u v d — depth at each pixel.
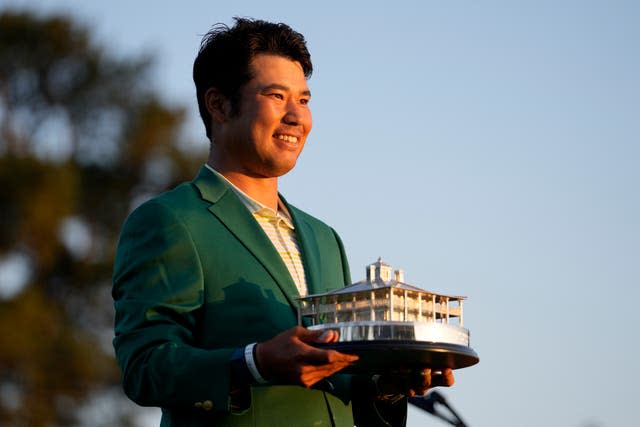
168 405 7.65
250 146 8.57
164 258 8.05
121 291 8.14
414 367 7.95
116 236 49.94
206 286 8.12
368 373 8.17
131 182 51.41
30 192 45.91
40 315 45.31
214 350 7.60
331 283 8.82
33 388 44.69
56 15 53.19
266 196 8.76
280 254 8.55
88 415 45.88
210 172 8.62
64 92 52.31
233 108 8.65
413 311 7.68
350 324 7.48
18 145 50.50
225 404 7.46
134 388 7.75
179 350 7.66
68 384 45.56
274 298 8.19
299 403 8.09
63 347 45.66
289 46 8.75
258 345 7.42
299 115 8.62
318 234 9.03
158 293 7.95
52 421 44.81
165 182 51.69
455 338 7.64
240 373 7.47
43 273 47.00
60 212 46.44
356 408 8.62
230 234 8.30
